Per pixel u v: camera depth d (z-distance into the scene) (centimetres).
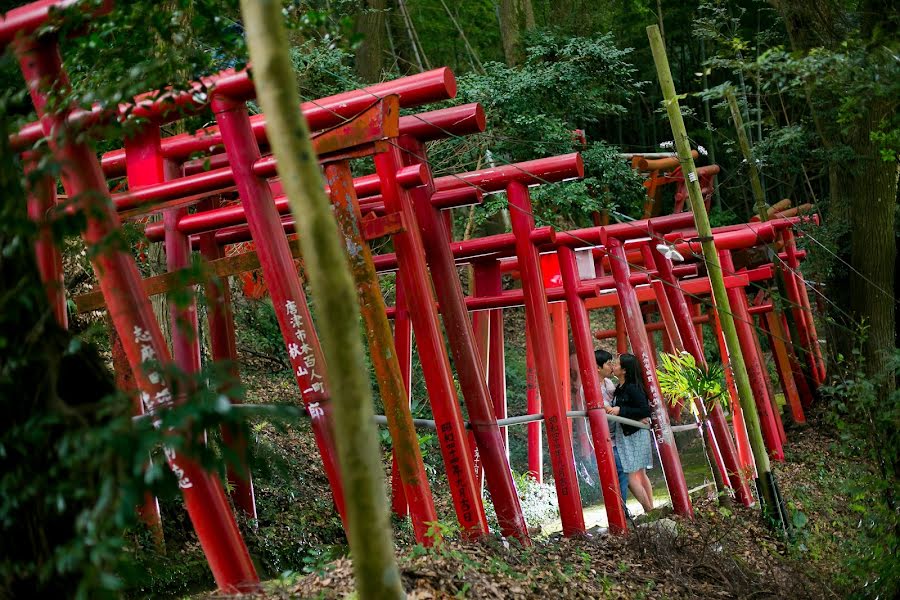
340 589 460
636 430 944
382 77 1540
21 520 295
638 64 2553
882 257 1415
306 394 569
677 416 1409
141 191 619
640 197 1934
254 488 852
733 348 910
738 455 1123
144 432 270
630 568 684
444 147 1364
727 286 1273
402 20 2091
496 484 691
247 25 277
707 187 1627
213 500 488
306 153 279
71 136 422
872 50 621
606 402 1011
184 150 652
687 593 664
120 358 689
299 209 278
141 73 425
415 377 1314
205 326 898
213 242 776
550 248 834
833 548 875
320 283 279
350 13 1519
